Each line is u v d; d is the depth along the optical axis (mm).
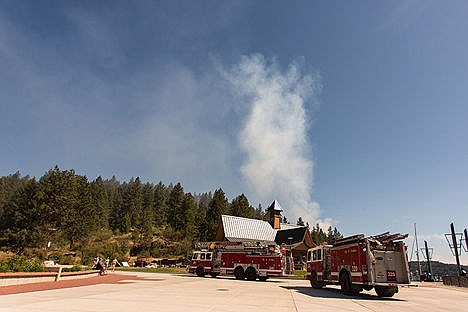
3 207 103500
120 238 93062
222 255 33688
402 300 17031
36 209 61156
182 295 15016
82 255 58000
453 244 46500
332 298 16453
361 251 17609
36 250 58750
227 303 12516
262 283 27875
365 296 18453
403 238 17781
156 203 143375
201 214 114062
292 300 14672
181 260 69750
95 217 87250
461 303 16688
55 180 64500
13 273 17500
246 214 96688
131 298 13102
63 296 13141
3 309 9375
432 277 55344
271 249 31766
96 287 18281
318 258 22922
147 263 62969
